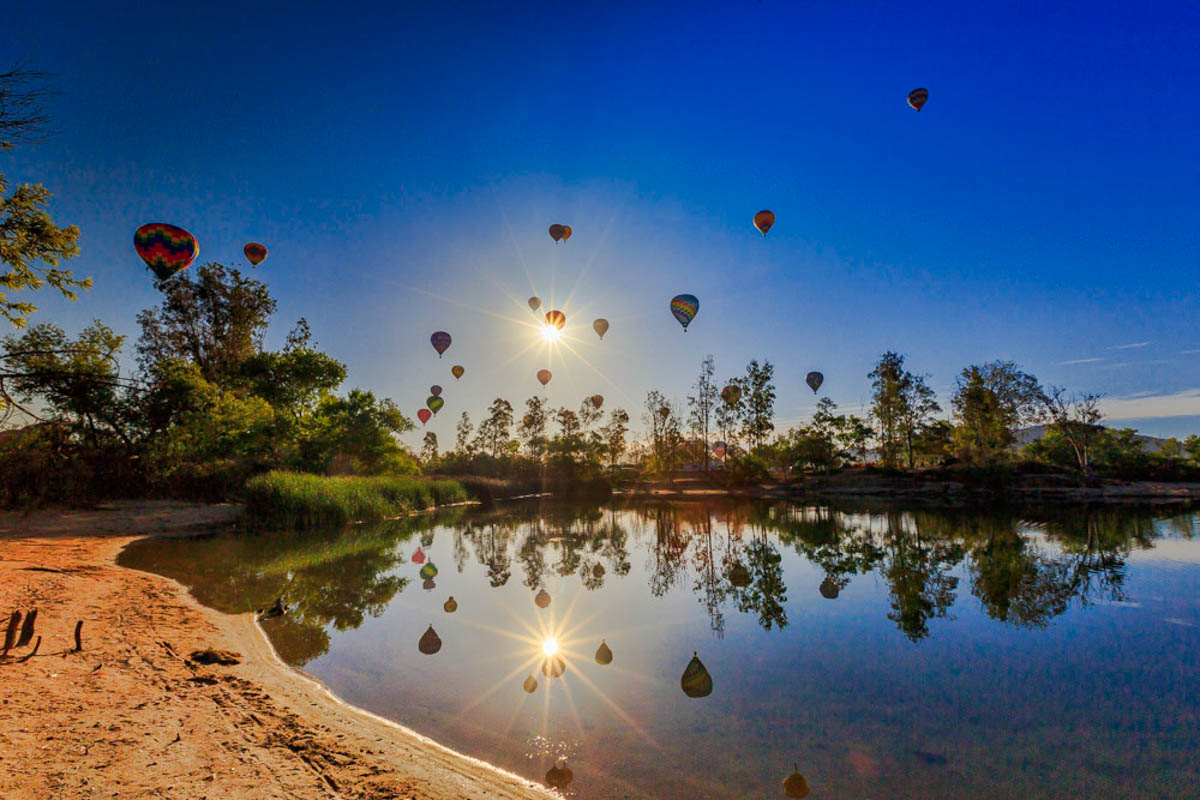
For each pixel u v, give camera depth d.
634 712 5.11
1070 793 3.81
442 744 4.41
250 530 18.59
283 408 29.50
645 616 8.76
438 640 7.38
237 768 3.67
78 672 5.17
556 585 11.23
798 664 6.47
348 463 34.75
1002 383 43.19
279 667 6.14
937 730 4.79
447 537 18.92
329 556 14.27
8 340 17.81
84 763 3.51
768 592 10.53
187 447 22.45
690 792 3.77
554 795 3.68
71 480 19.88
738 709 5.19
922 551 15.28
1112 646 7.09
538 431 49.81
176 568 11.96
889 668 6.34
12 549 12.21
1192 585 10.71
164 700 4.73
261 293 32.16
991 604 9.40
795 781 3.92
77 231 12.90
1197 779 4.00
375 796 3.48
